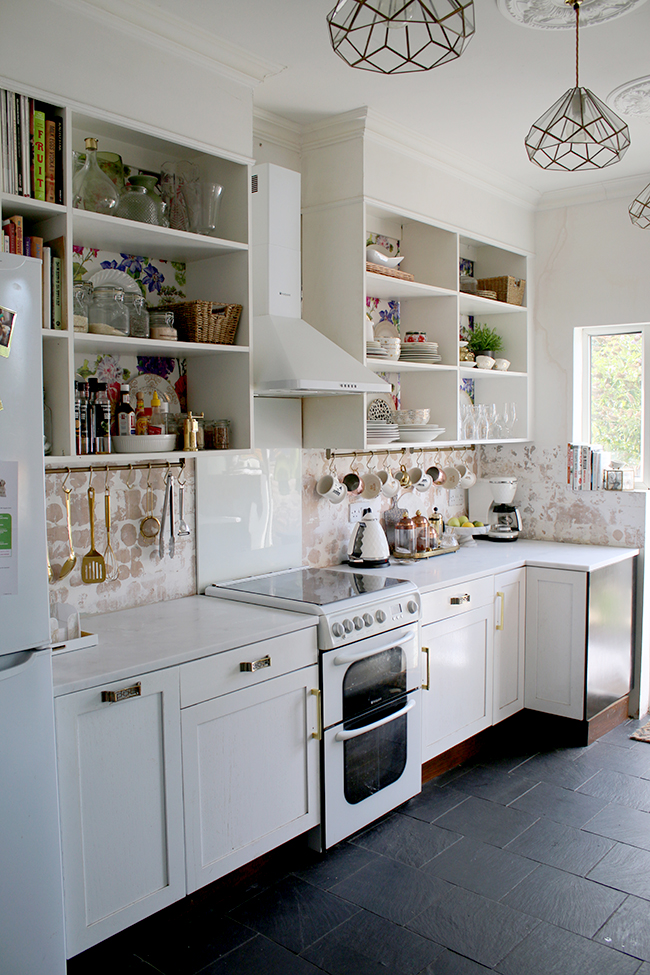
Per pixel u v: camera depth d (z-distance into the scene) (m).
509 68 2.76
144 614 2.70
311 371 2.74
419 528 3.90
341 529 3.73
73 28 2.18
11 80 2.04
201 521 3.04
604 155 3.61
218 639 2.36
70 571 2.59
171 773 2.19
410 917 2.38
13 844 1.79
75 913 1.97
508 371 4.42
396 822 2.99
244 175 2.74
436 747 3.27
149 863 2.15
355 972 2.13
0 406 1.76
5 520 1.78
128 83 2.34
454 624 3.35
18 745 1.80
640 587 4.16
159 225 2.52
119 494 2.74
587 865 2.65
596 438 4.53
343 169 3.29
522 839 2.84
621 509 4.24
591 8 2.33
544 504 4.55
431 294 3.77
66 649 2.22
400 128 3.30
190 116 2.54
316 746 2.66
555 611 3.77
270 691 2.48
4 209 2.13
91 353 2.65
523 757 3.61
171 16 2.36
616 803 3.12
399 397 4.06
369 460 3.90
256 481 3.27
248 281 2.74
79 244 2.59
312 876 2.61
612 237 4.21
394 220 3.81
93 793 2.00
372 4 1.67
